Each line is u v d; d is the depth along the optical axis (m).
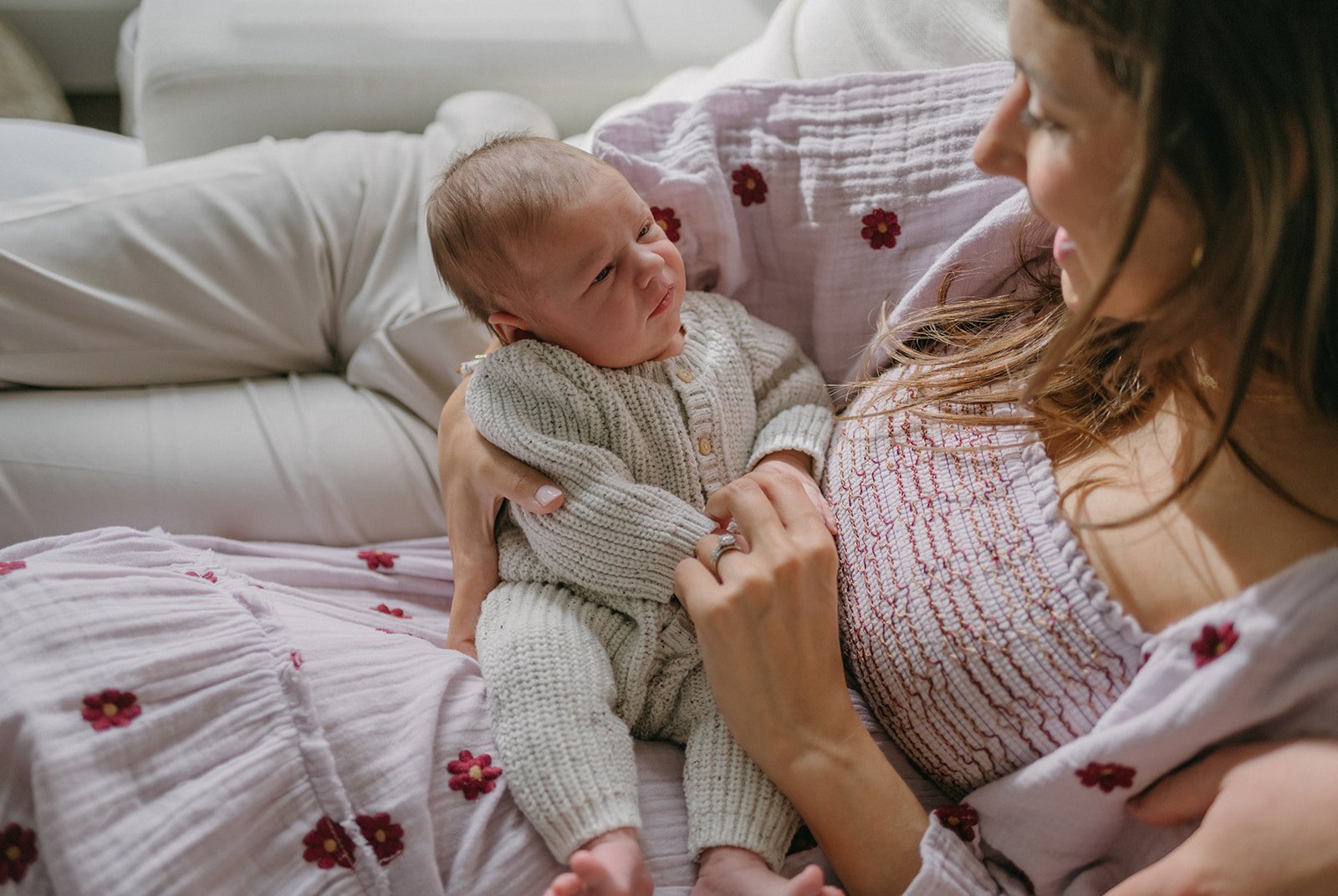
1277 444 0.63
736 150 1.00
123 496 1.01
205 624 0.72
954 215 0.94
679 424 0.91
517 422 0.89
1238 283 0.54
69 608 0.68
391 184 1.26
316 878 0.65
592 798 0.71
